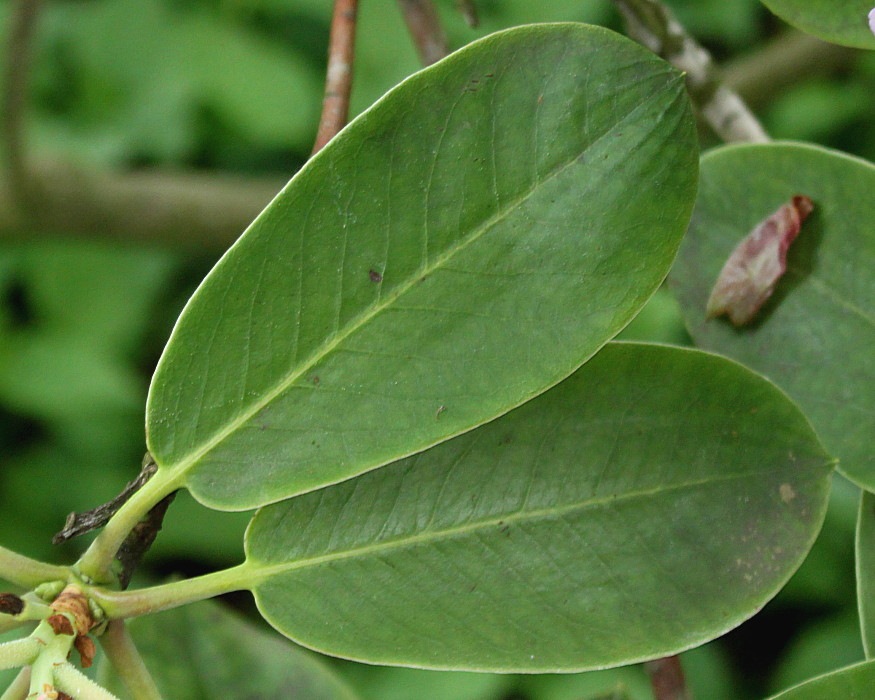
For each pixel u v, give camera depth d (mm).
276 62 1131
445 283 435
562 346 432
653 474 449
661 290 926
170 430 439
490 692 940
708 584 445
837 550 977
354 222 433
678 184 430
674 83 429
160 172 919
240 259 434
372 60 1049
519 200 432
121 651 442
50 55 1131
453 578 447
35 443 1079
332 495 449
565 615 444
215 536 1001
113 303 1101
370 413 437
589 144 431
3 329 1080
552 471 450
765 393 448
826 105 1075
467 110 430
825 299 480
